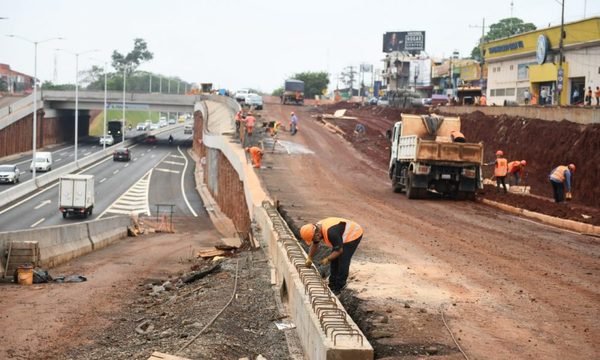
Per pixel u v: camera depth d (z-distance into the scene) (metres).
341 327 10.10
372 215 26.44
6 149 98.69
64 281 25.06
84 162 87.25
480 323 11.45
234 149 50.00
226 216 53.53
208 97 111.44
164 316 16.81
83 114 140.00
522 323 11.48
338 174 44.09
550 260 17.61
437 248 19.11
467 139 56.34
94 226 38.34
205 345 12.52
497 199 31.77
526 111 49.41
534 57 71.12
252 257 22.73
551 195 36.16
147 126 161.75
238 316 15.09
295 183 38.66
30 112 107.50
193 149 112.00
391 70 132.88
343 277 13.77
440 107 74.06
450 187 32.81
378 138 63.09
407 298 13.10
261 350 12.50
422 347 10.09
